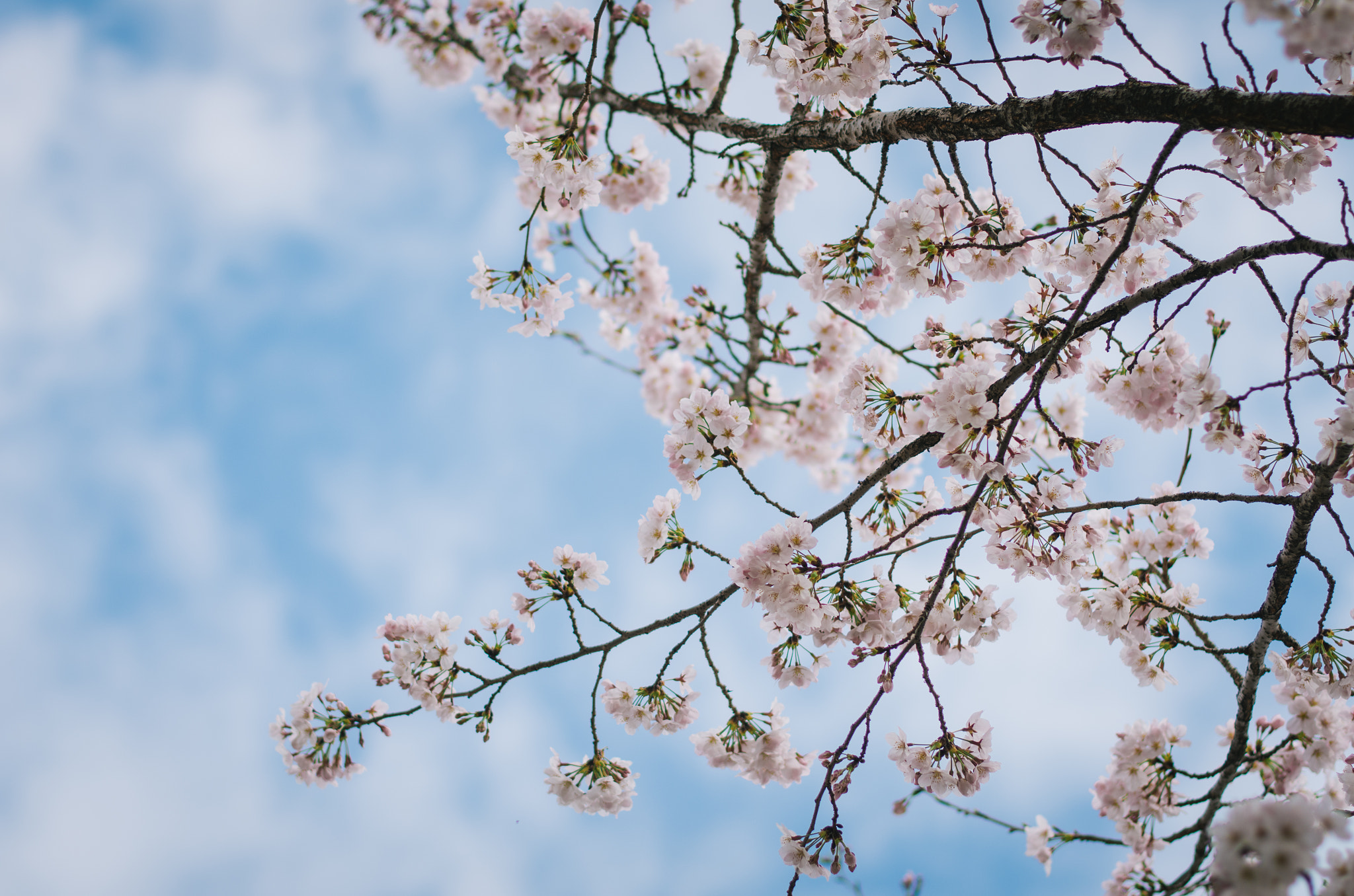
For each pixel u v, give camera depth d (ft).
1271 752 10.77
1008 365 11.66
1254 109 8.30
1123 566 12.74
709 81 20.29
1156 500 10.46
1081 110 9.55
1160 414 11.23
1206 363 10.09
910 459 11.44
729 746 12.62
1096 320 10.11
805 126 14.34
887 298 14.53
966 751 10.71
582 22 18.97
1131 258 11.81
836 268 14.46
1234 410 10.04
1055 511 10.84
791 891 10.96
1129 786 12.72
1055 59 9.52
